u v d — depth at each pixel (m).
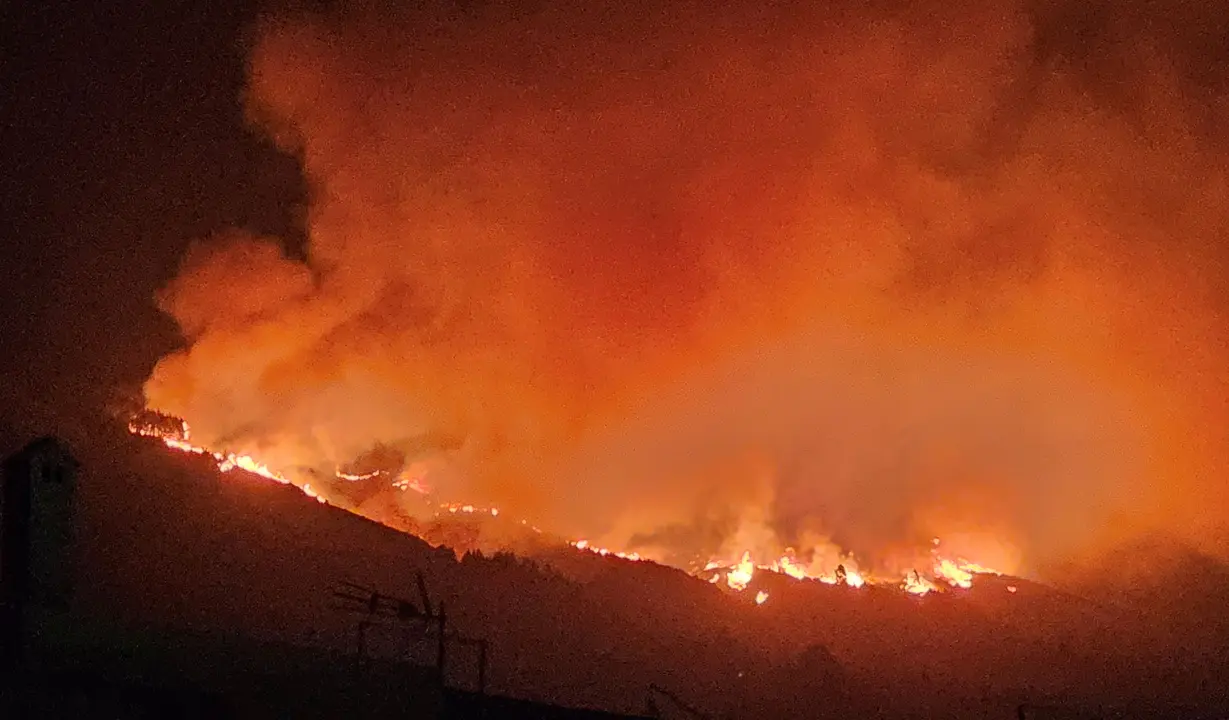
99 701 16.45
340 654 20.72
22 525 18.23
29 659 16.86
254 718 18.17
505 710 22.28
